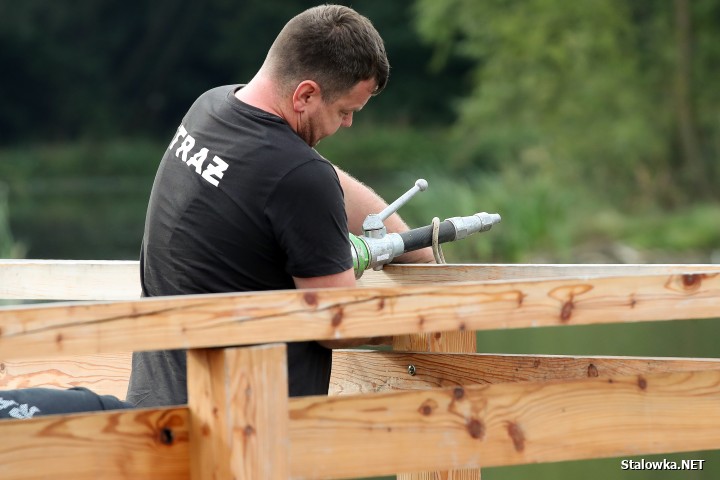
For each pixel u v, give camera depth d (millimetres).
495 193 57281
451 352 10711
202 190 9125
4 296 12344
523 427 7887
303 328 7258
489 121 79250
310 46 9125
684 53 73688
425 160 100250
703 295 8094
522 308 7715
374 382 10727
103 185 109000
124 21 140875
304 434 7367
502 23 78312
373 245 10078
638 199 69500
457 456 7738
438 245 10625
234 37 140875
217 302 7039
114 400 9148
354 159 112125
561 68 75625
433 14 85000
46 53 134625
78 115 135750
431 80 127312
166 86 142250
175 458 7406
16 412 8703
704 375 8289
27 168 118375
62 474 7047
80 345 6773
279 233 8938
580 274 9930
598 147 71375
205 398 7293
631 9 75750
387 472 7578
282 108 9281
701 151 72812
